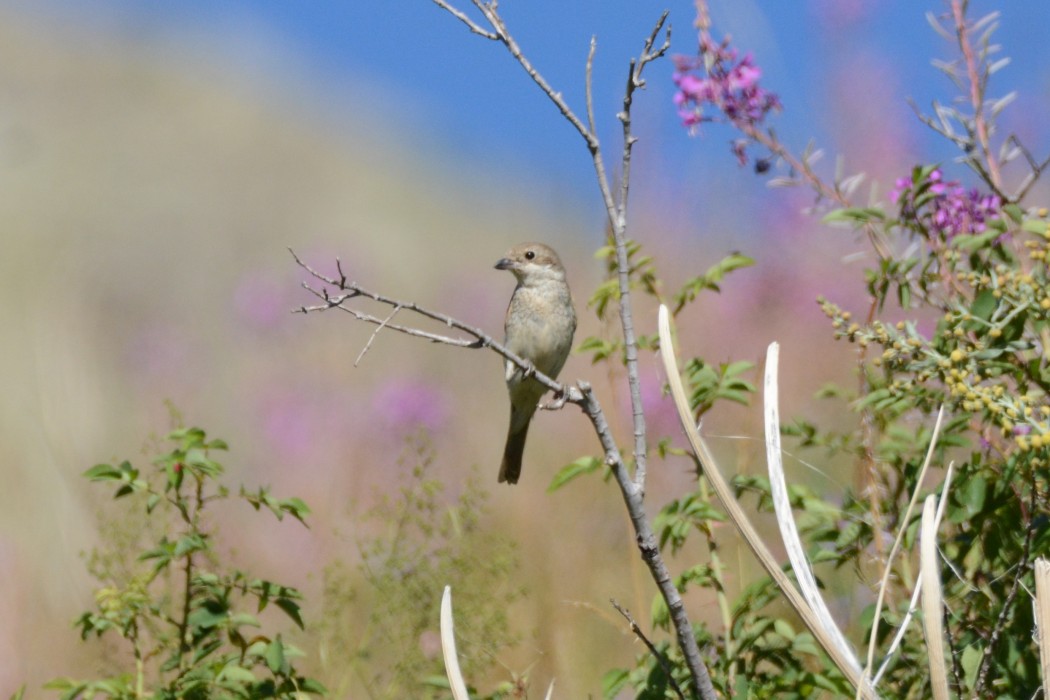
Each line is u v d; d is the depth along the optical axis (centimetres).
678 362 927
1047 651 547
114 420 1608
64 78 5644
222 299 3141
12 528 1186
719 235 1470
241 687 785
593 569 1155
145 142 5100
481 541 1030
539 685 1032
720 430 1273
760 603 823
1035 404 755
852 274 1427
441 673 952
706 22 966
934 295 848
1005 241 840
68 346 1560
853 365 1206
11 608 1096
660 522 852
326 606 1013
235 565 1223
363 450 1512
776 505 614
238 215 4194
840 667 571
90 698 792
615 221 671
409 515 1043
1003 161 891
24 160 4500
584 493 1266
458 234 4356
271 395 1697
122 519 1208
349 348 1975
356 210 4459
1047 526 737
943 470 914
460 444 1578
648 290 952
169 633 856
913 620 763
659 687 802
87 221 3884
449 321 657
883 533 812
